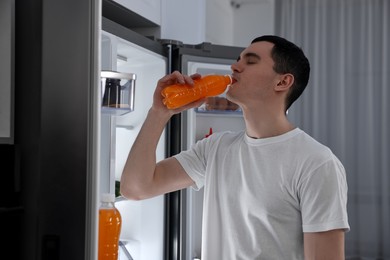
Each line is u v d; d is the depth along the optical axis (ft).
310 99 11.61
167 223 6.66
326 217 3.35
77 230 2.03
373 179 11.37
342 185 3.51
